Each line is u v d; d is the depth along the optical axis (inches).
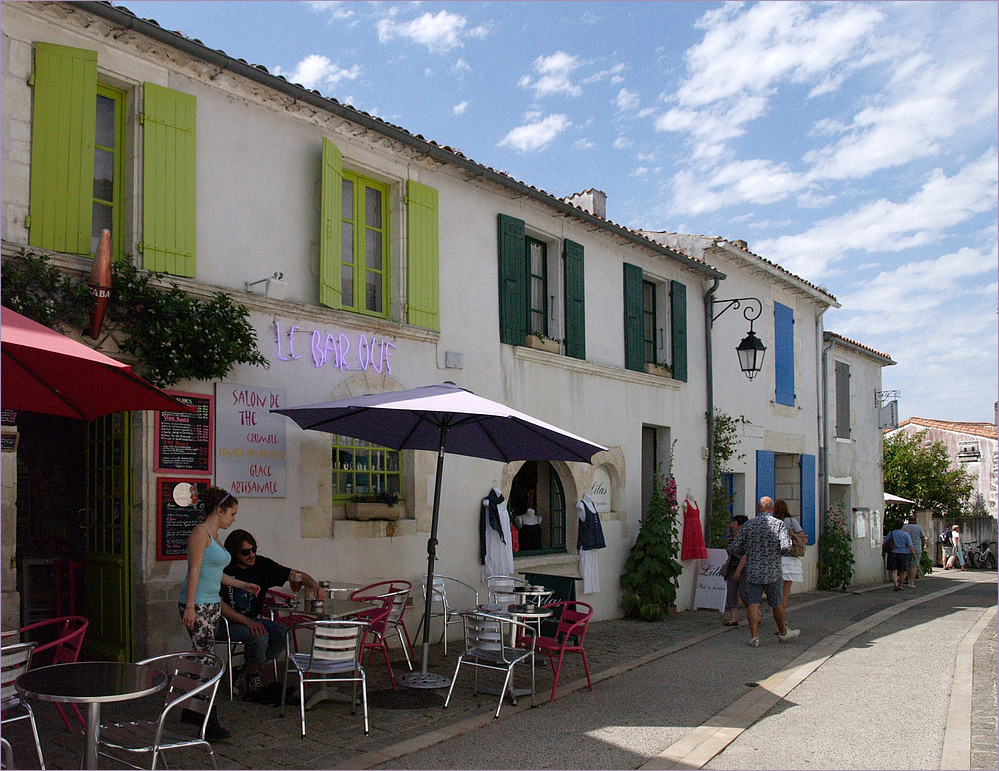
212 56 285.0
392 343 353.4
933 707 266.1
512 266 420.8
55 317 237.3
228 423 287.7
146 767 173.3
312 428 295.1
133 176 273.4
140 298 256.1
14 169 242.1
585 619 279.6
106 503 280.7
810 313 770.8
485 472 395.9
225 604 238.5
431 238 374.9
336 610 254.5
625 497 493.4
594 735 231.1
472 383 394.3
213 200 294.0
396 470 364.2
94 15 259.4
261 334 301.4
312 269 326.0
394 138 351.9
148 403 218.5
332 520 324.8
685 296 568.1
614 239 499.2
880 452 936.3
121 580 268.4
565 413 451.2
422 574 358.0
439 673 300.8
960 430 1386.6
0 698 166.4
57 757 193.3
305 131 327.9
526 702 264.7
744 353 545.6
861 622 468.1
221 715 236.8
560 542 460.4
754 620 384.8
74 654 197.8
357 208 357.4
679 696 279.9
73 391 215.6
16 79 244.7
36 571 311.7
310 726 230.1
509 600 349.4
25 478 322.3
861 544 866.8
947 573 1115.3
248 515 292.8
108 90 276.5
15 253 237.9
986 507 1350.9
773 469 670.5
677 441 549.3
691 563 540.1
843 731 238.5
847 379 851.4
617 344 502.6
